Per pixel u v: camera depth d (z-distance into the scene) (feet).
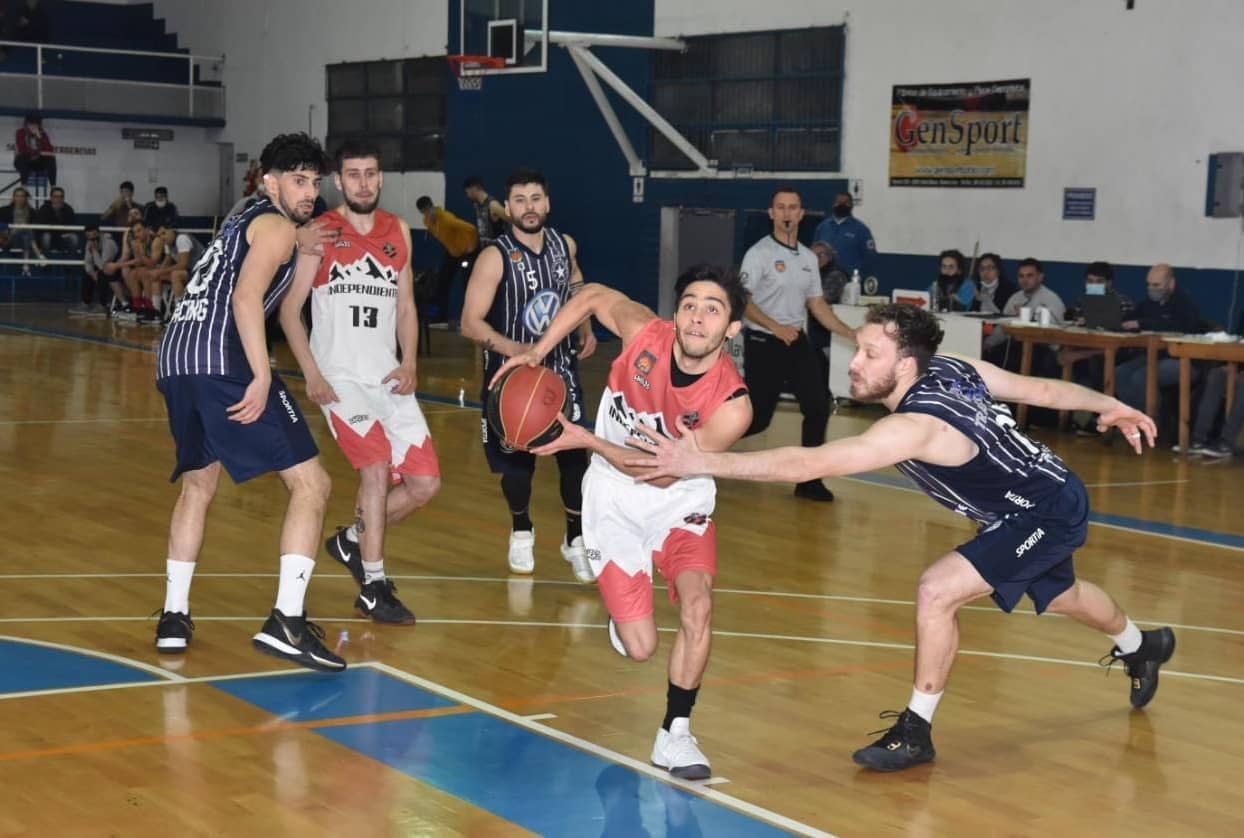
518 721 15.72
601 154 65.77
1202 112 45.68
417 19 72.79
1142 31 46.98
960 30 52.21
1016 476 14.46
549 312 21.50
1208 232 45.73
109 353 54.13
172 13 89.76
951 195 53.06
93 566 22.38
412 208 75.31
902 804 13.69
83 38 89.30
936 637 14.61
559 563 23.75
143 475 30.48
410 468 20.13
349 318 19.34
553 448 13.48
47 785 13.42
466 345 59.72
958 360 14.73
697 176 61.82
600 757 14.67
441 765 14.29
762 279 28.81
